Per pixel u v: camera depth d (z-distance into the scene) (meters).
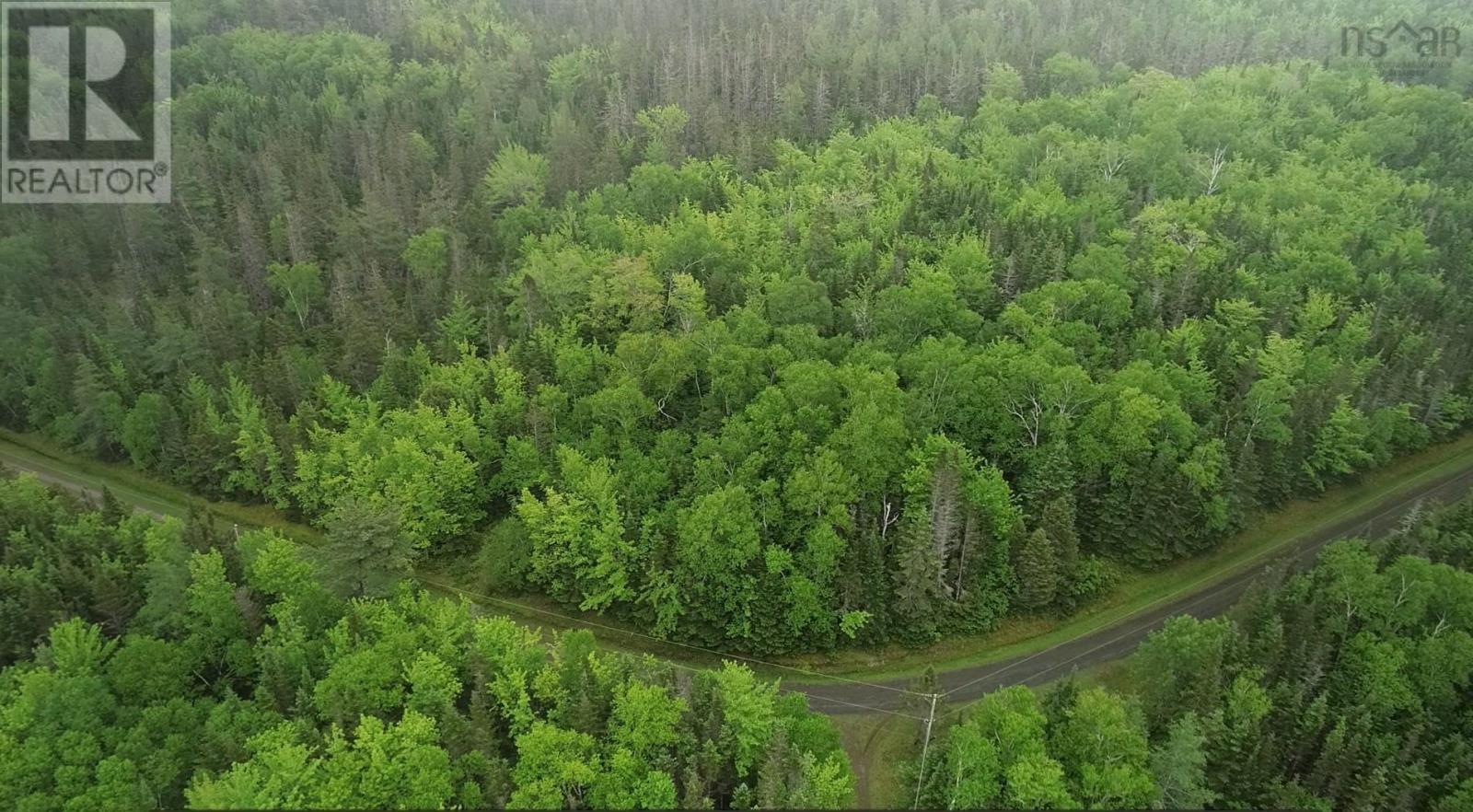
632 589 83.62
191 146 154.00
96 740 62.75
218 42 197.50
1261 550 91.44
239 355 117.50
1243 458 88.25
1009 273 109.19
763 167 154.12
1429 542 79.06
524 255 129.25
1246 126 154.62
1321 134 154.88
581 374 99.75
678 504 85.38
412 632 68.75
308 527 101.19
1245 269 113.12
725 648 81.56
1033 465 87.38
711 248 114.94
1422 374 101.19
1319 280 112.38
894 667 79.75
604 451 93.12
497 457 98.00
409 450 91.25
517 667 67.88
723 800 64.12
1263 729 65.19
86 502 94.50
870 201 128.12
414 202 147.62
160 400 108.44
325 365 113.94
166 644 69.31
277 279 124.50
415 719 60.59
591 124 171.50
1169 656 68.12
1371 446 98.19
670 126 160.50
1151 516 86.25
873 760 71.00
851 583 78.50
